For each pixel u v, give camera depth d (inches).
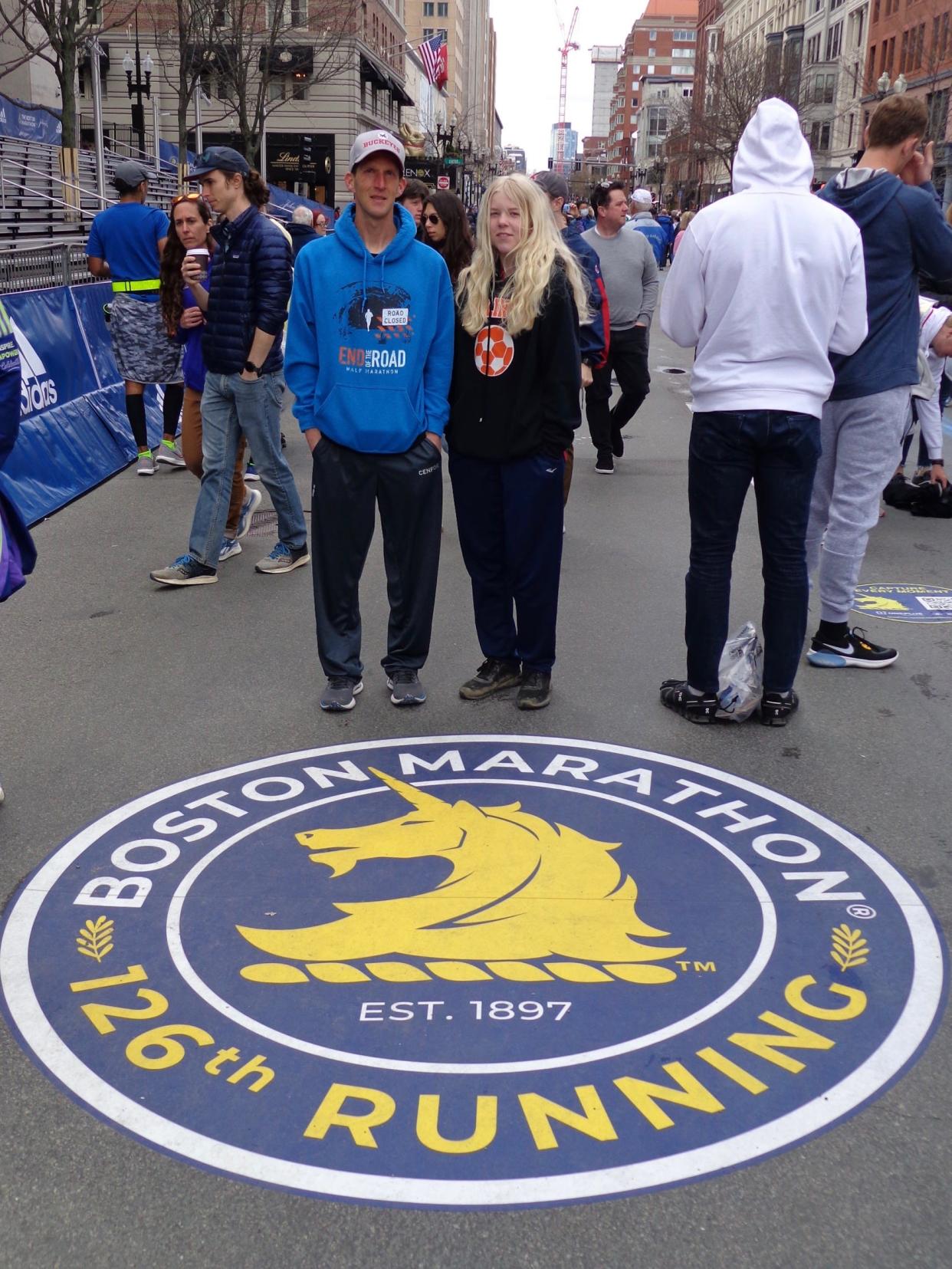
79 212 919.0
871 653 209.6
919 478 332.8
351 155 173.5
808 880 138.0
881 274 194.1
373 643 222.4
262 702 192.1
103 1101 102.0
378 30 2370.8
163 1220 89.9
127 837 148.5
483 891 135.0
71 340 379.6
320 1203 91.3
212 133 1950.1
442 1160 95.0
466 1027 110.9
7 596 152.1
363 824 151.3
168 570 254.2
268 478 257.8
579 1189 92.4
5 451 149.8
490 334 176.9
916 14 2169.0
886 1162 95.5
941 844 147.4
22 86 1258.0
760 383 168.9
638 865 141.2
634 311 365.7
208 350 242.7
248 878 138.3
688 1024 111.7
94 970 120.9
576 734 180.1
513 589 187.5
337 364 178.1
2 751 174.4
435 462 183.8
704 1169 94.4
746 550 288.0
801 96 2723.9
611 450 381.7
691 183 3590.1
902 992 117.2
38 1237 88.6
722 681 185.3
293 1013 113.3
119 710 189.2
